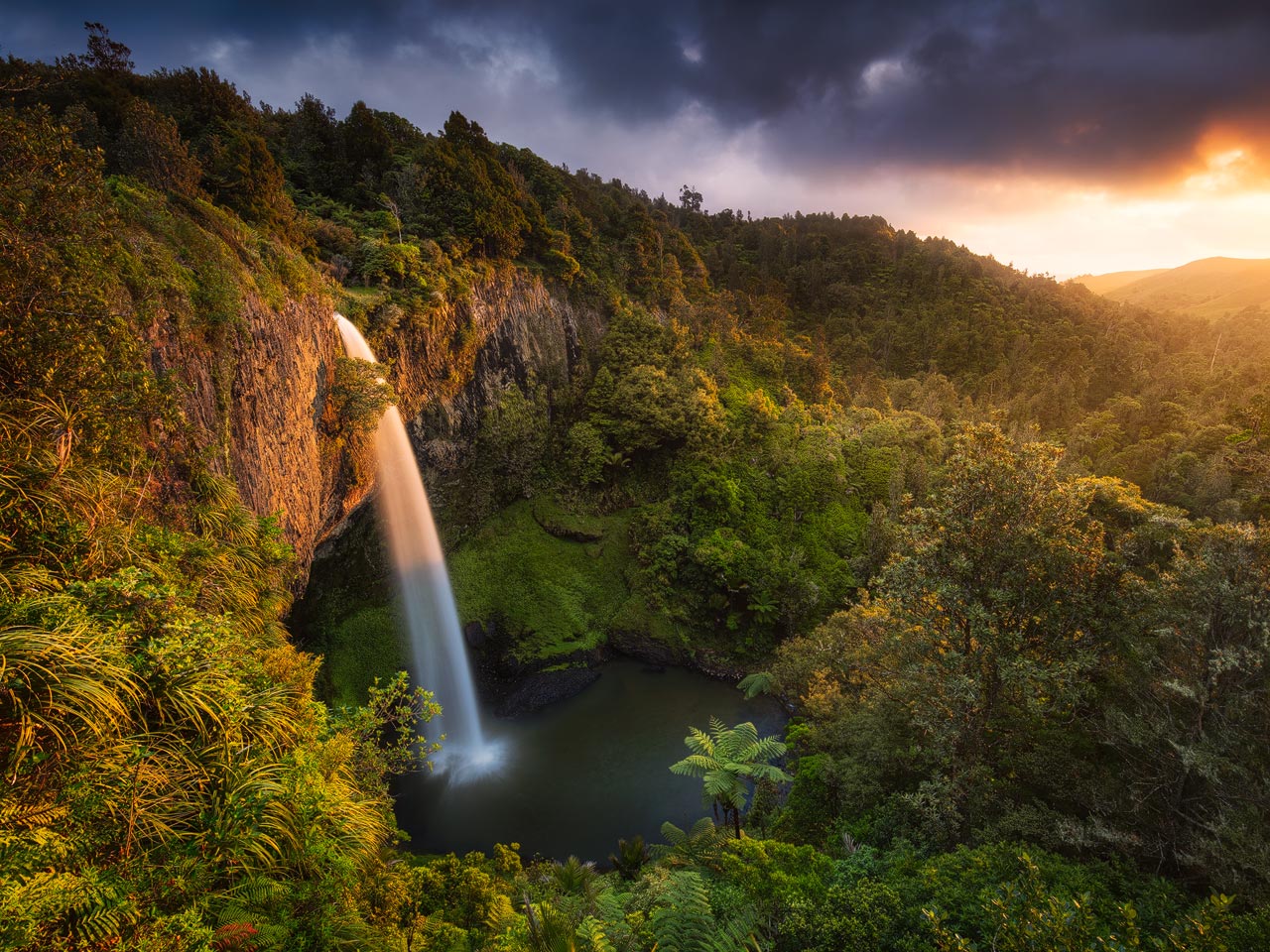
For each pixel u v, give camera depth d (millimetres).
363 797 10008
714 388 54719
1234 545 12156
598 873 23281
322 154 43844
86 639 5305
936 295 110438
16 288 7312
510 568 44438
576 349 53719
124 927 4781
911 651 16094
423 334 36062
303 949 6238
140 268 13023
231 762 6352
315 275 26484
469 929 11234
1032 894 7145
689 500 47750
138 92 37031
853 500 50094
